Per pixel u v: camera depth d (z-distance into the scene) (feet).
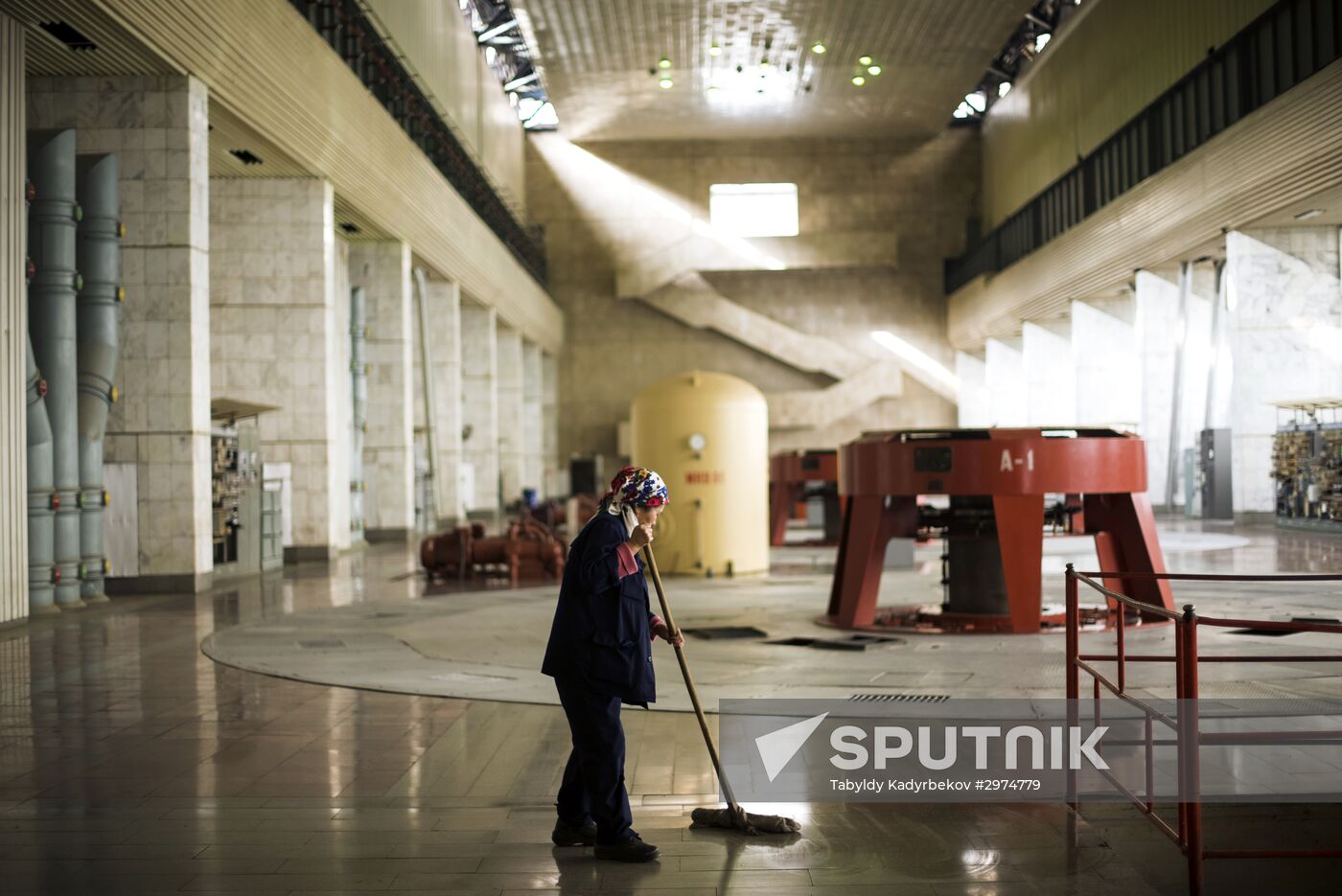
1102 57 107.14
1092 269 103.81
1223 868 14.40
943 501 104.06
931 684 24.95
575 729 14.88
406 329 90.22
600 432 156.25
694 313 152.87
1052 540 71.67
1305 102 66.69
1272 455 80.79
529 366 144.97
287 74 61.36
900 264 153.69
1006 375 142.20
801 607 42.06
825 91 131.54
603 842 14.71
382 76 85.66
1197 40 86.43
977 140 152.46
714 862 14.51
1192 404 95.61
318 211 71.97
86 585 48.03
